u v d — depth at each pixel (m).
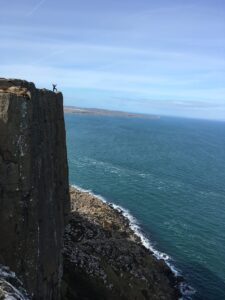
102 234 56.69
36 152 29.31
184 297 52.59
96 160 140.75
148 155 166.62
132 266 50.69
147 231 73.31
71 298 37.88
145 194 99.00
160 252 64.88
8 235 26.12
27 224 27.31
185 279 57.34
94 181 107.81
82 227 55.28
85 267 44.47
